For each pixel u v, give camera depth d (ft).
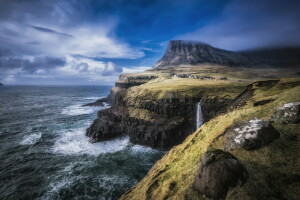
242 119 71.15
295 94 78.84
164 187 50.72
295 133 50.21
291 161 40.34
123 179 125.08
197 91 244.42
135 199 55.88
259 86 141.18
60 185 116.47
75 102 528.63
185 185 44.88
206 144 64.75
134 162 150.61
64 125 255.91
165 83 349.82
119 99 291.99
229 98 214.28
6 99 569.64
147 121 205.46
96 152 167.63
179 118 211.20
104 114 253.85
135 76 545.85
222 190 35.96
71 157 156.66
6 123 262.67
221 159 38.60
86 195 108.37
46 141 190.70
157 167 79.25
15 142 188.03
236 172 36.68
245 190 34.65
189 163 58.13
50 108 403.34
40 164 143.33
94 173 131.23
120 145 185.26
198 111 217.36
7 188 113.50
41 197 105.70
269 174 37.76
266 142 47.03
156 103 225.56
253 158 43.83
